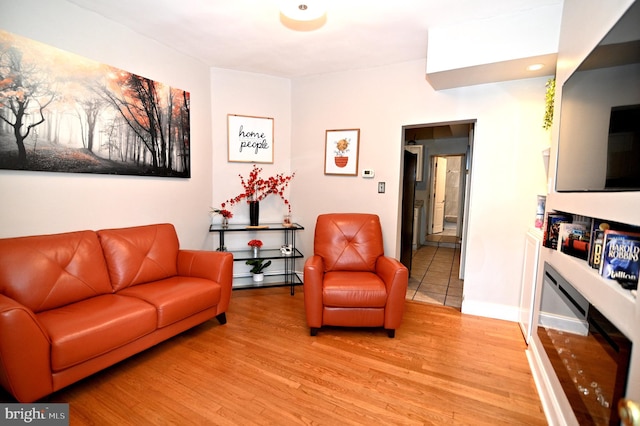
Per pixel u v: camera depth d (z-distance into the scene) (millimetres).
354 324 2428
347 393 1776
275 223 3756
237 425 1531
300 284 3686
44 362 1494
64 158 2096
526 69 2369
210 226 3455
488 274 2824
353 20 2342
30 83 1904
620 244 1112
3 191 1837
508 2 2045
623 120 1097
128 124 2492
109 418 1555
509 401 1733
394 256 3287
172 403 1671
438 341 2383
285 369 1995
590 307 1252
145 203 2691
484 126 2748
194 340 2346
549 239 1827
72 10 2111
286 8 1980
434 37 2438
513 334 2508
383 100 3232
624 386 959
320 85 3541
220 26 2471
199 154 3234
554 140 1953
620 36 1127
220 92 3408
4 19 1790
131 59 2514
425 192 6324
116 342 1772
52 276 1862
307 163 3688
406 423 1562
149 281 2410
